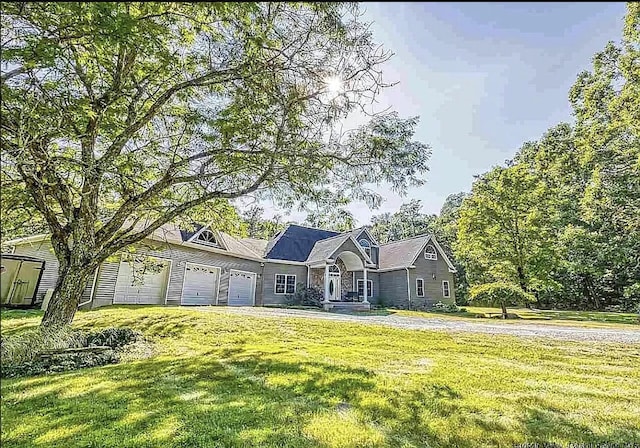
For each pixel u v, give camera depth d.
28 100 5.20
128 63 7.05
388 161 7.46
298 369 5.96
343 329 10.55
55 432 3.63
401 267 24.11
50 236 8.73
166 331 9.54
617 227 21.62
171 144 8.64
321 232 25.88
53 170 6.32
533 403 4.36
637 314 20.16
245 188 8.45
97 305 13.95
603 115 16.88
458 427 3.71
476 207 24.61
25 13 4.17
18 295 13.55
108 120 7.00
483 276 24.09
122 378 5.59
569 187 26.78
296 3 4.93
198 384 5.23
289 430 3.64
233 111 7.19
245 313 12.80
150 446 3.32
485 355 7.30
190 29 5.98
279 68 6.35
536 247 22.56
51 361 6.51
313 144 7.46
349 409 4.21
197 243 17.62
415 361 6.68
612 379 5.46
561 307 29.14
